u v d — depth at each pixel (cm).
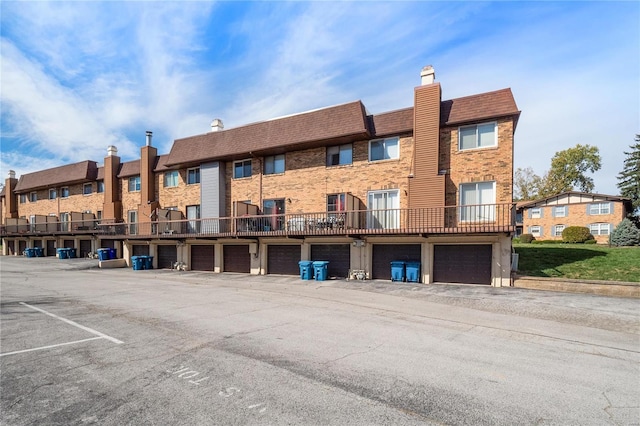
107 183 2962
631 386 479
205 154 2217
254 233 1803
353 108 1753
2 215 4247
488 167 1491
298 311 972
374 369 534
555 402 430
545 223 3550
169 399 433
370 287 1408
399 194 1680
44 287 1493
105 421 381
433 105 1577
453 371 529
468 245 1480
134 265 2317
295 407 411
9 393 453
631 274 1373
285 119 1978
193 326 799
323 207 1875
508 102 1462
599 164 5031
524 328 787
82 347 642
